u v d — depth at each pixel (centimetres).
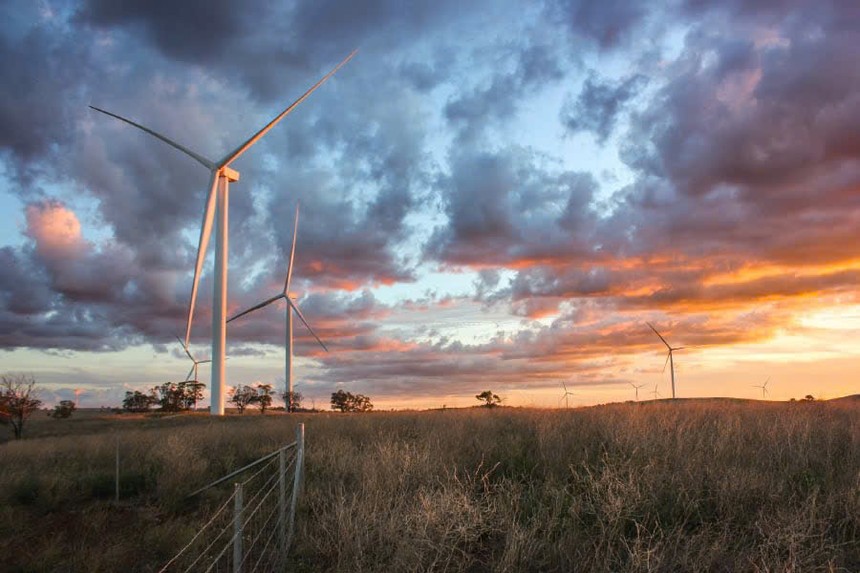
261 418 3631
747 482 896
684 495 885
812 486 878
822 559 664
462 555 780
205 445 1870
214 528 989
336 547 827
